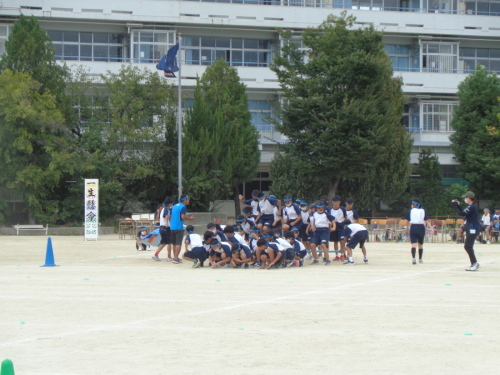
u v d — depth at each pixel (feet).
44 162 122.11
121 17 166.61
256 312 35.12
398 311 35.29
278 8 176.45
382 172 144.56
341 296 41.09
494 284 47.34
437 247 88.94
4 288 45.47
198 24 171.12
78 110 138.72
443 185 177.06
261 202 68.39
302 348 26.61
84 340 28.40
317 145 133.18
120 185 127.24
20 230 119.44
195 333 29.66
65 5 165.68
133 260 68.33
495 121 154.40
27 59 125.70
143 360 24.80
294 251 60.44
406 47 188.14
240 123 144.36
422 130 181.98
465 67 191.31
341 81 134.51
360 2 187.01
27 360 25.02
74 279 51.11
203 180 137.49
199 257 60.29
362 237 62.80
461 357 25.03
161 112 139.23
